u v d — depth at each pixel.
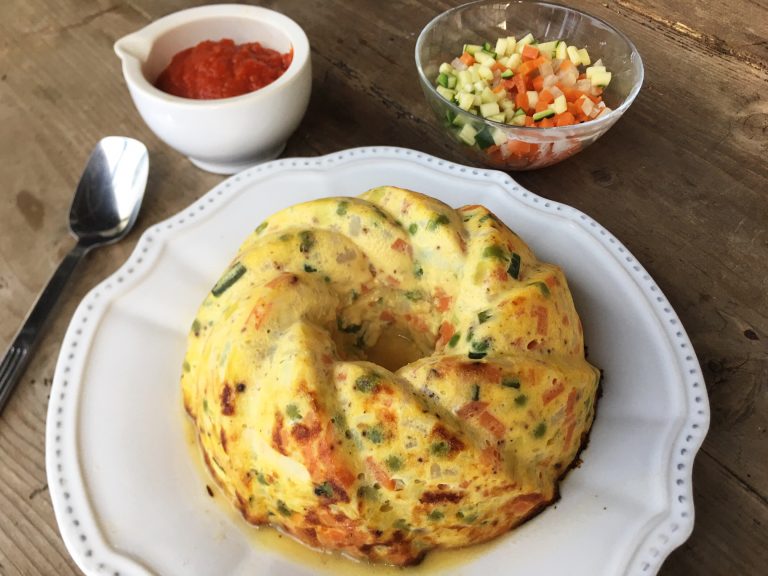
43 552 0.22
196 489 0.22
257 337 0.20
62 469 0.21
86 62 0.41
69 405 0.23
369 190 0.28
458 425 0.19
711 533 0.22
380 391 0.19
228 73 0.32
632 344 0.25
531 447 0.20
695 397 0.23
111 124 0.37
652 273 0.29
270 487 0.20
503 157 0.32
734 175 0.33
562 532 0.21
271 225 0.25
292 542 0.21
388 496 0.19
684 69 0.38
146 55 0.32
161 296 0.26
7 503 0.23
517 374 0.20
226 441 0.20
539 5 0.36
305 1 0.44
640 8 0.42
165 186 0.33
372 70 0.39
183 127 0.30
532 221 0.29
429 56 0.36
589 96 0.34
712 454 0.24
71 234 0.32
